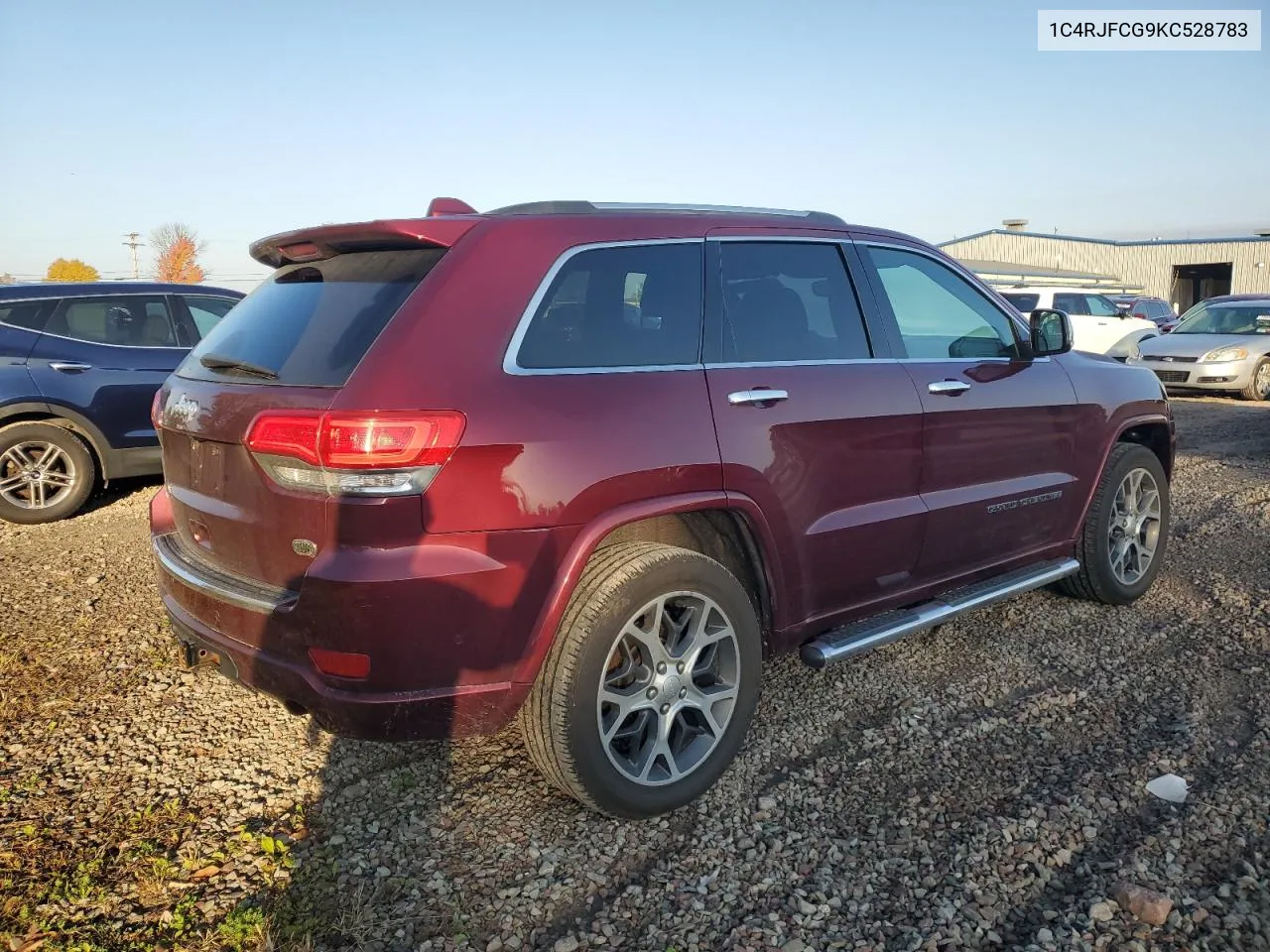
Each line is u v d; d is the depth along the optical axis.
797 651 3.70
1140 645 4.27
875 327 3.65
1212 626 4.46
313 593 2.48
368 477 2.43
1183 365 14.99
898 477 3.57
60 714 3.63
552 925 2.48
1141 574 4.82
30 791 3.07
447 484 2.49
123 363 7.04
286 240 3.12
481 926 2.47
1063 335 4.18
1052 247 47.72
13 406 6.55
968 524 3.87
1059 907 2.51
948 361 3.85
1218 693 3.75
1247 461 8.82
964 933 2.41
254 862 2.72
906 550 3.63
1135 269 49.53
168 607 3.15
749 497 3.06
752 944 2.39
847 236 3.70
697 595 2.95
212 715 3.64
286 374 2.70
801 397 3.24
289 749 3.38
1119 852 2.73
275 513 2.60
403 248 2.86
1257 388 14.70
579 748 2.71
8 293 6.73
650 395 2.88
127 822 2.91
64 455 6.79
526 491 2.58
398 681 2.52
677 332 3.07
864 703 3.72
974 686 3.86
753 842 2.83
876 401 3.46
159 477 8.37
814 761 3.29
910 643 4.32
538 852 2.78
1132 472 4.70
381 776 3.19
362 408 2.44
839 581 3.43
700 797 3.07
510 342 2.68
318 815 2.96
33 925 2.44
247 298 3.39
